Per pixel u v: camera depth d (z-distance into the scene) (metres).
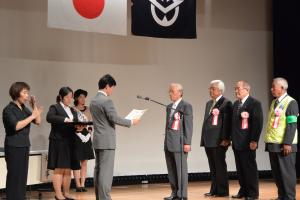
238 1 8.70
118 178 7.80
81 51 7.67
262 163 8.67
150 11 7.04
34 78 7.32
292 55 8.39
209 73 8.47
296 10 8.33
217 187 6.24
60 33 7.54
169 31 7.14
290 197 5.54
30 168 6.07
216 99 6.25
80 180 7.04
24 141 4.75
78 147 6.48
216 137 6.12
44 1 7.43
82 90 6.93
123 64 7.93
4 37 7.12
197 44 8.41
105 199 4.80
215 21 8.54
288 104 5.51
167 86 8.21
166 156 5.76
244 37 8.71
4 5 7.14
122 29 6.83
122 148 7.89
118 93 7.86
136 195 6.62
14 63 7.18
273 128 5.59
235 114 5.96
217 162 6.17
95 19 6.66
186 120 5.56
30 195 6.64
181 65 8.30
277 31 8.64
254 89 8.73
